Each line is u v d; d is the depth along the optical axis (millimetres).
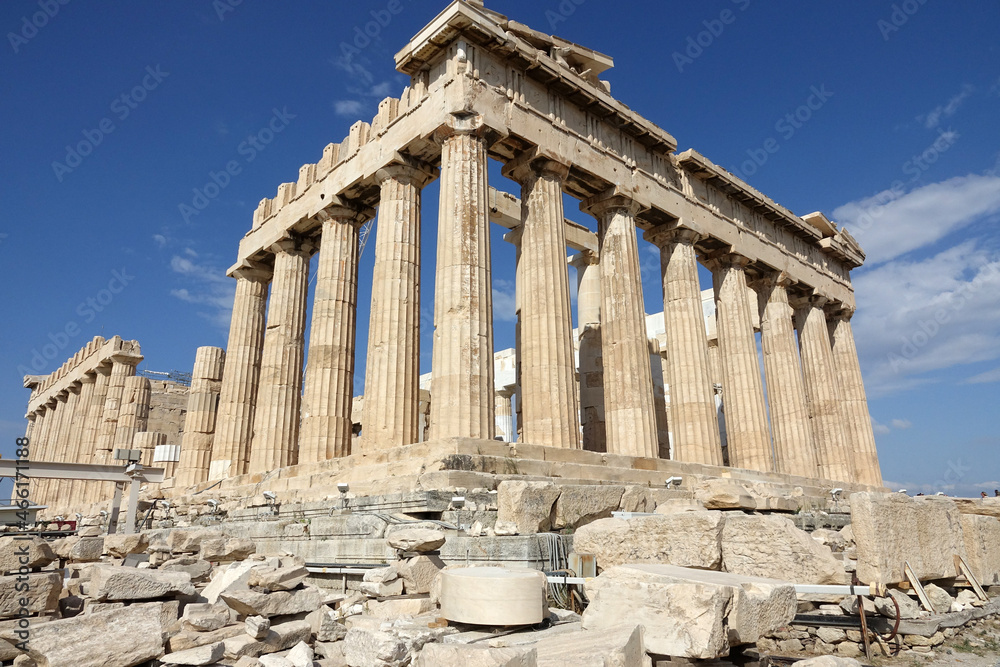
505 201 26875
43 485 44844
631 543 10125
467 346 16688
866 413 32781
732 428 26031
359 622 7965
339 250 23047
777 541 9359
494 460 14508
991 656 8570
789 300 32000
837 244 33094
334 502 14797
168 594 7762
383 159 20734
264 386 24078
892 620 9102
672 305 24359
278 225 26031
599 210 23125
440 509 12320
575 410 18453
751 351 26406
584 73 22766
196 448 27984
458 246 17359
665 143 24312
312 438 20719
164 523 20938
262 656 6832
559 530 11922
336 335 22016
